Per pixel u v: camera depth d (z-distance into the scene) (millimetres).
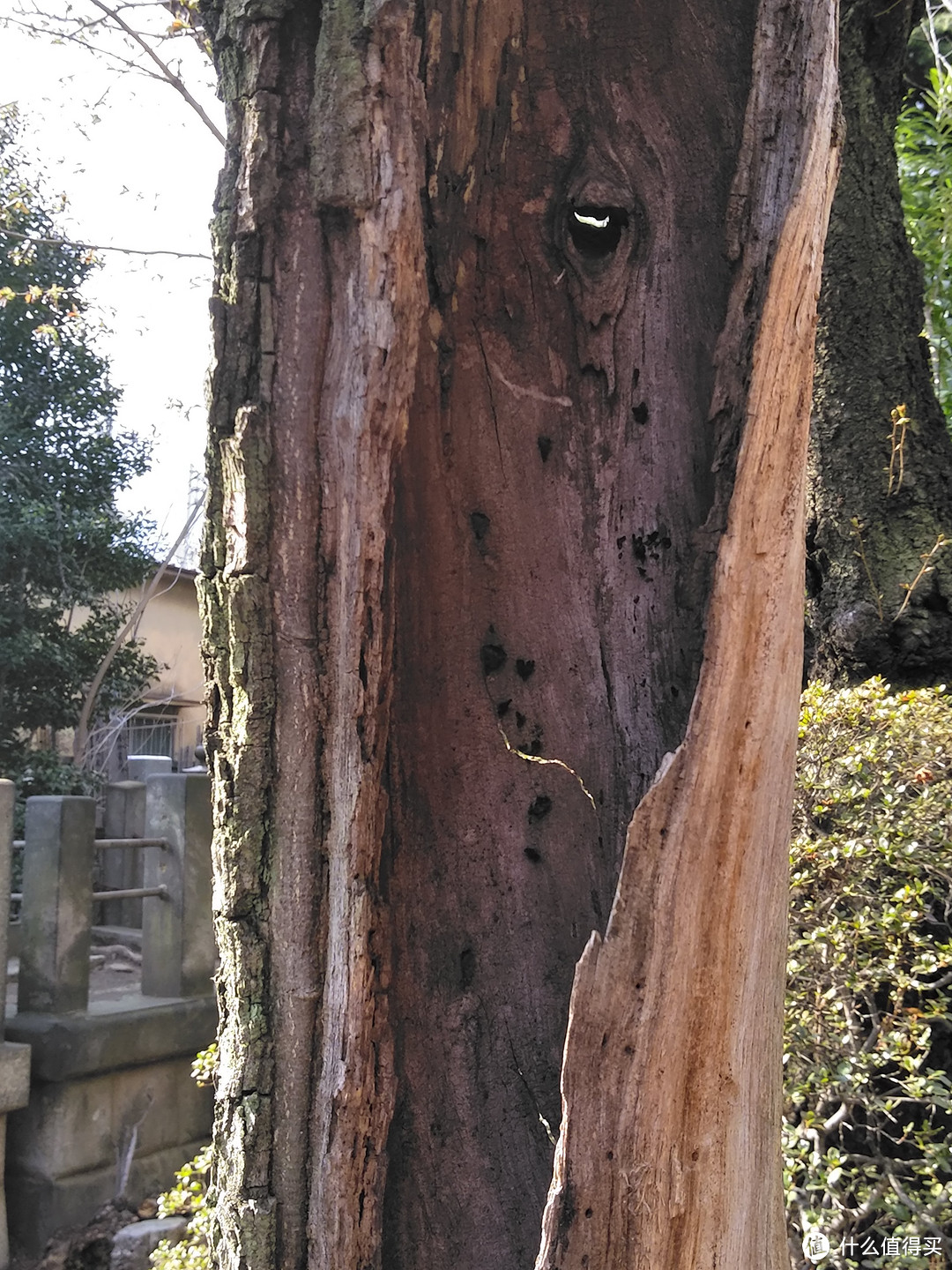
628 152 1689
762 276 1440
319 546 1475
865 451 3195
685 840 1249
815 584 3297
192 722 12281
